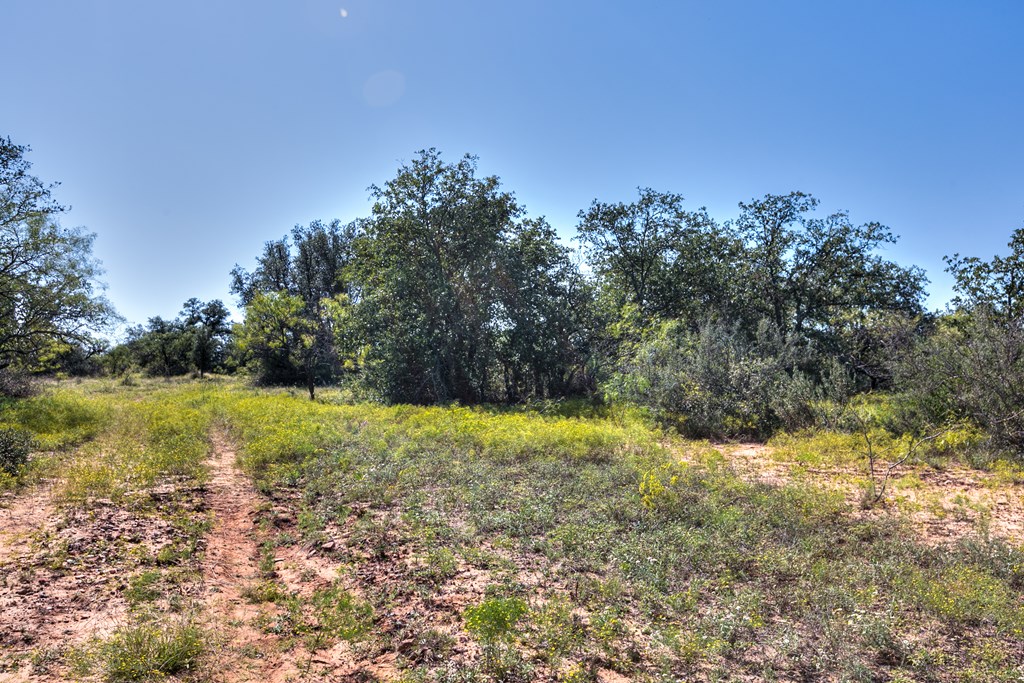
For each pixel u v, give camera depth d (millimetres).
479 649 4668
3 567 5898
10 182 21891
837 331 28859
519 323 22562
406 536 7094
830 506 7773
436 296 22266
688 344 18422
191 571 6133
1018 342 11867
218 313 67938
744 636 4758
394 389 22516
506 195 23203
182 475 9984
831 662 4387
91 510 7781
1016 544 6551
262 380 38562
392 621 5219
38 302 22719
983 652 4406
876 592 5328
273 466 10484
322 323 38219
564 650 4559
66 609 5160
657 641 4652
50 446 11781
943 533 7062
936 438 11547
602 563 6227
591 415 17578
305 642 4941
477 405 20891
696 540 6637
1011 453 10844
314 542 7184
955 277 15531
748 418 15250
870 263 29281
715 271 30984
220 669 4441
